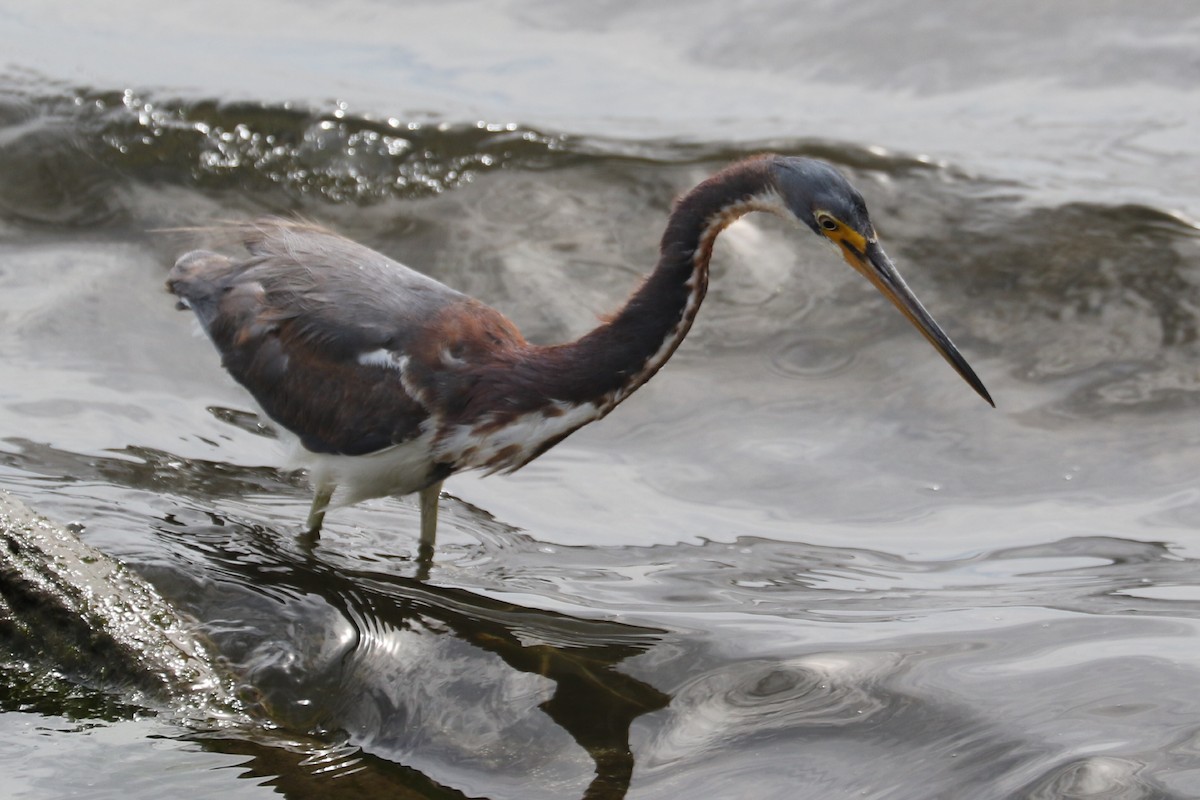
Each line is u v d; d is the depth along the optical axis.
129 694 10.41
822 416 15.63
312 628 11.24
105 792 9.45
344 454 12.66
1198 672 10.27
